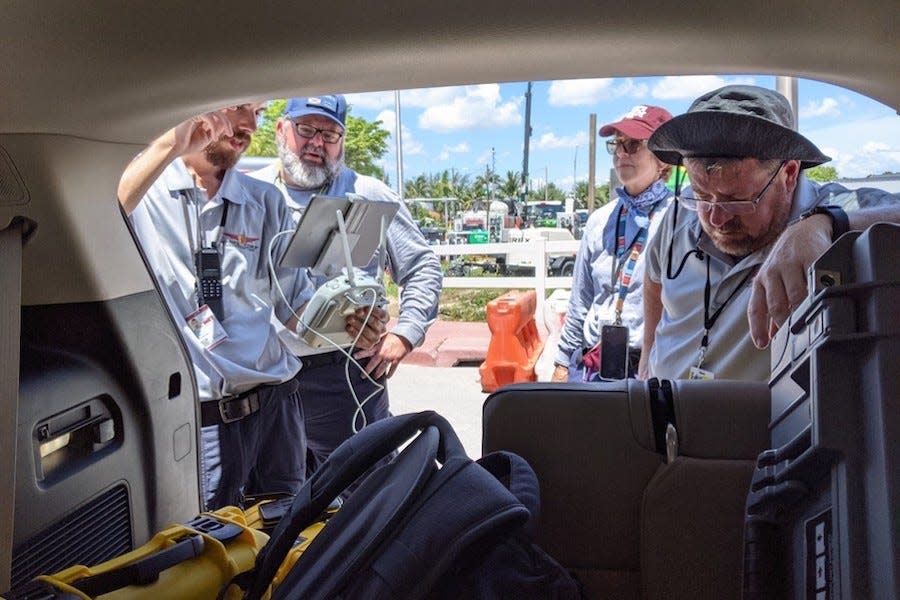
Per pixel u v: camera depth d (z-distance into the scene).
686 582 1.73
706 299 2.41
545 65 1.63
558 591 1.36
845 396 1.05
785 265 1.60
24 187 1.62
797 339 1.33
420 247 4.12
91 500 1.73
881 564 0.95
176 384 2.11
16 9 1.18
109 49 1.34
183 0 1.20
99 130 1.69
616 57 1.57
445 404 7.43
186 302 2.83
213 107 1.81
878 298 1.01
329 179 3.89
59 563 1.63
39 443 1.60
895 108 1.68
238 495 2.99
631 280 3.70
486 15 1.31
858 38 1.34
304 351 3.35
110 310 1.84
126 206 2.38
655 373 2.71
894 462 0.96
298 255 2.80
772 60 1.55
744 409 1.73
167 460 2.04
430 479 1.40
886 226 1.05
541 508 1.82
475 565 1.29
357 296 2.73
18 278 1.44
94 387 1.77
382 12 1.29
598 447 1.79
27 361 1.62
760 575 1.34
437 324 12.38
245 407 2.93
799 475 1.16
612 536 1.80
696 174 2.25
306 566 1.45
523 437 1.82
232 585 1.58
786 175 2.27
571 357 4.20
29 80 1.39
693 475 1.72
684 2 1.25
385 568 1.27
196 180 2.88
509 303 7.71
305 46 1.43
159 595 1.46
